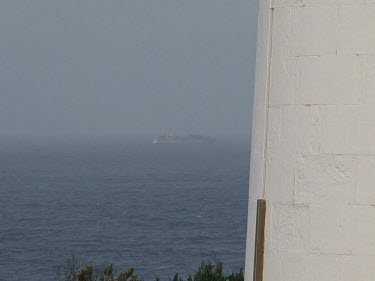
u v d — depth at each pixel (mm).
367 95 16234
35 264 149500
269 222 17031
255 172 17484
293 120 16812
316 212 16516
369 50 16250
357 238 16188
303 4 16812
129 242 176250
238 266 135875
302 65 16766
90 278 30141
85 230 197250
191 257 153750
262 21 17578
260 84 17516
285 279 16734
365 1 16312
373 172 16156
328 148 16469
